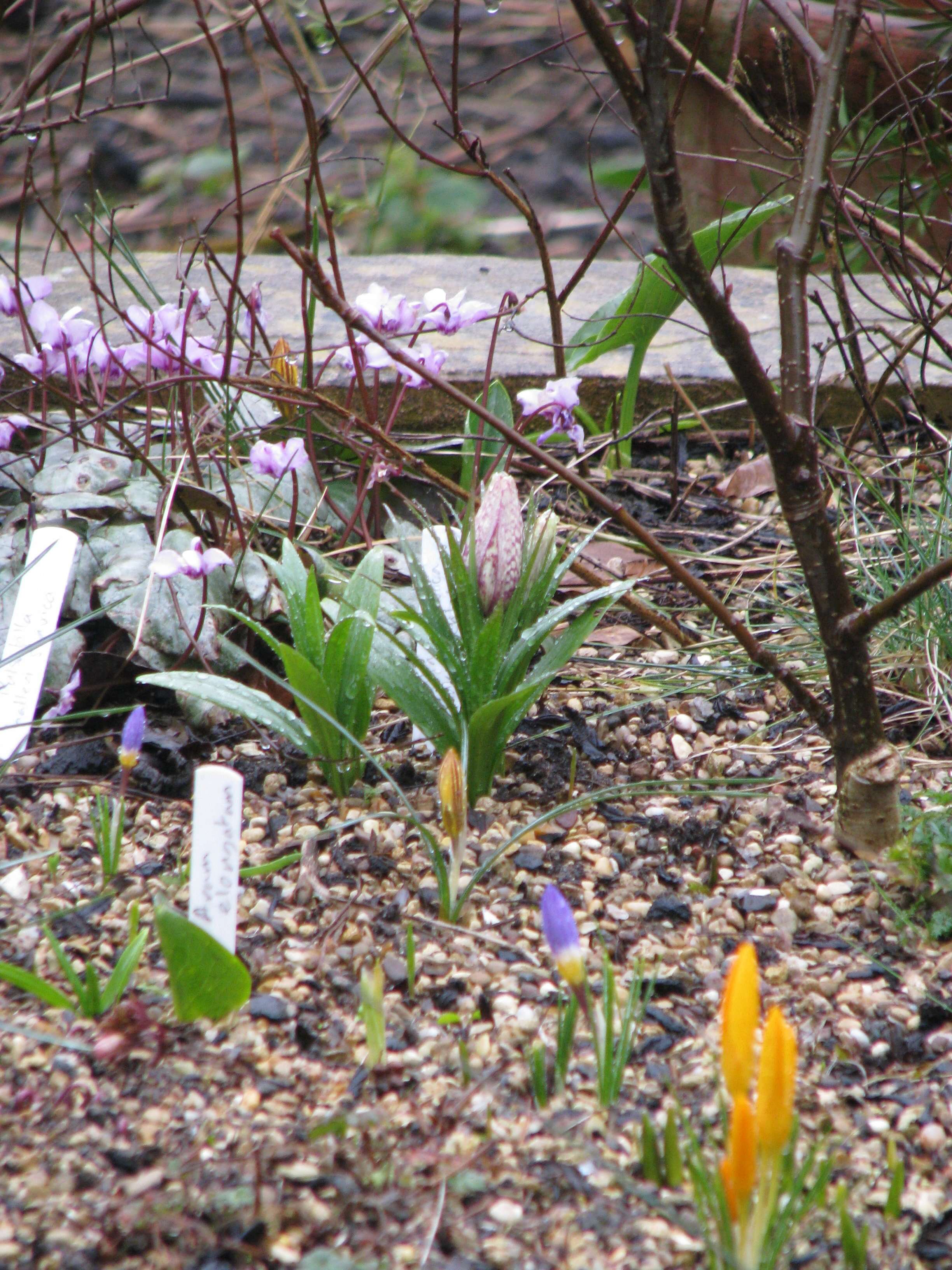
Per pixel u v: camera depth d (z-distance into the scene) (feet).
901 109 6.02
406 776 5.22
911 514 5.83
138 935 4.83
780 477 4.87
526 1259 4.47
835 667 4.96
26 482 5.61
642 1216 4.53
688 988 4.84
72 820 5.10
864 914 4.97
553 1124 4.62
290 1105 4.64
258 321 5.74
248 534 5.53
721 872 5.05
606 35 4.63
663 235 4.71
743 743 5.34
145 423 5.57
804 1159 4.61
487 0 5.63
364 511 5.91
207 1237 4.48
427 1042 4.74
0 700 5.21
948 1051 4.75
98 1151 4.57
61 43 6.20
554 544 5.17
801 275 4.92
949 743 5.33
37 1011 4.75
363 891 4.98
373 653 5.14
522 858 5.04
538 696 5.15
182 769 5.25
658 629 5.65
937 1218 4.54
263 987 4.81
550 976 4.84
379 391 6.44
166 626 5.33
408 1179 4.55
